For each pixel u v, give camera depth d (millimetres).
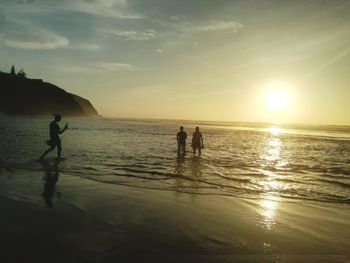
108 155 17719
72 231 5816
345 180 12273
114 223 6359
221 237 5824
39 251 4898
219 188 10109
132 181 10711
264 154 22203
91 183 10125
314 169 15273
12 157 15094
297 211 7793
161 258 4832
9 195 8164
